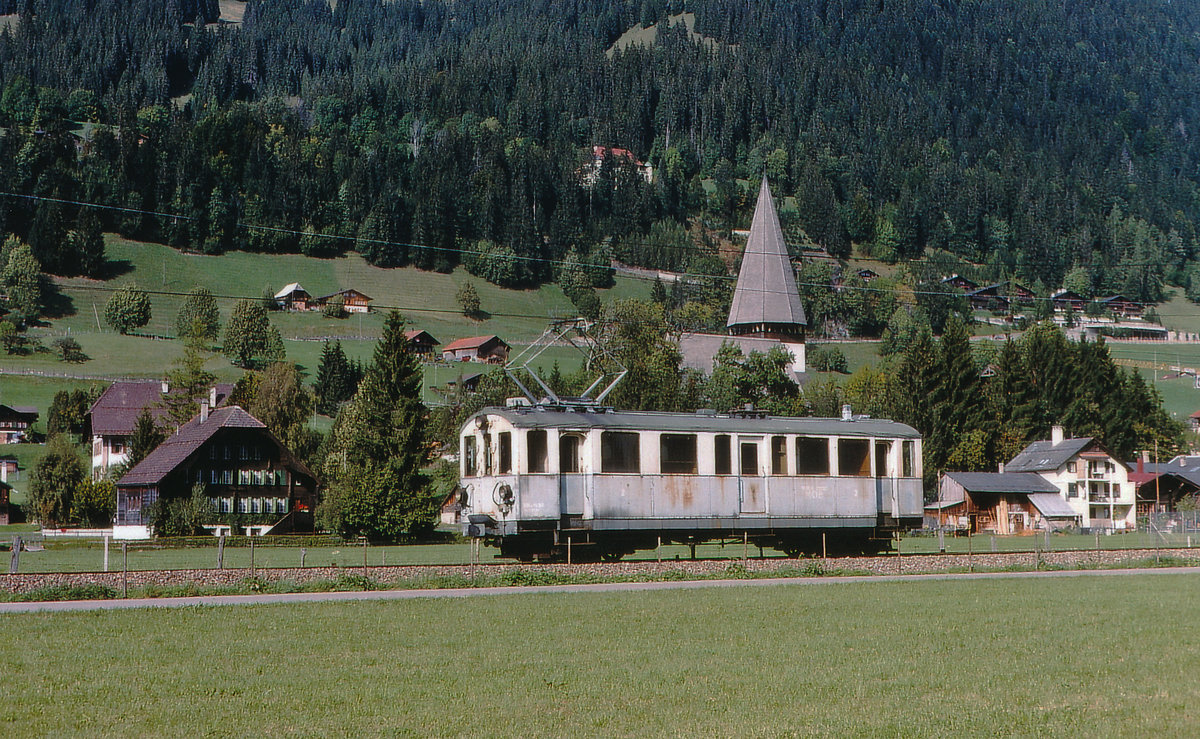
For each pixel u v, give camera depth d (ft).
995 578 122.42
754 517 134.10
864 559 128.77
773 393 345.72
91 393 437.58
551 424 124.36
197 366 357.00
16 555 111.65
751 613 87.40
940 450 320.50
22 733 49.32
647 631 77.77
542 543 127.03
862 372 435.94
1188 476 323.78
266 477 270.26
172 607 90.53
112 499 278.46
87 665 64.54
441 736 48.85
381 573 109.09
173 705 54.65
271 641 73.15
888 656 67.92
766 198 466.70
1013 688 58.49
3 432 411.34
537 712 53.16
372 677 61.31
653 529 127.95
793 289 462.19
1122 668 63.82
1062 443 321.32
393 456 228.84
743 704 54.85
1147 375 599.98
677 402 307.58
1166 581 118.11
